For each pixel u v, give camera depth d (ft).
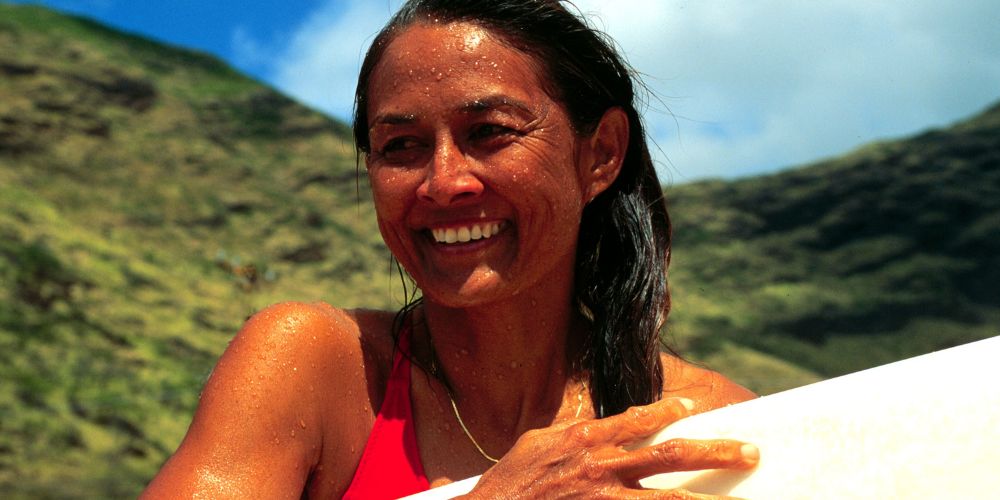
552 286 5.54
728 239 300.20
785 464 3.36
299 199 248.93
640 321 5.83
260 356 4.86
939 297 281.54
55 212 202.28
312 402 4.90
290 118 286.05
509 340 5.44
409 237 5.18
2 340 144.66
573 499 3.68
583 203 5.54
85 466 121.08
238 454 4.58
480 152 4.98
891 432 3.20
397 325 5.64
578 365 5.82
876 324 273.13
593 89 5.40
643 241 5.97
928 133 331.36
